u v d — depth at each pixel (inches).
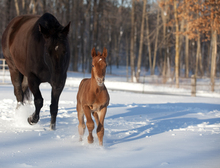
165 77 1457.9
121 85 1184.8
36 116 320.2
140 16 2522.1
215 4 1039.6
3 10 2233.0
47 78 326.6
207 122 373.1
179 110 503.8
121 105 545.0
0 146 227.5
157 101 655.1
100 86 231.3
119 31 3006.9
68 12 2283.5
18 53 366.3
